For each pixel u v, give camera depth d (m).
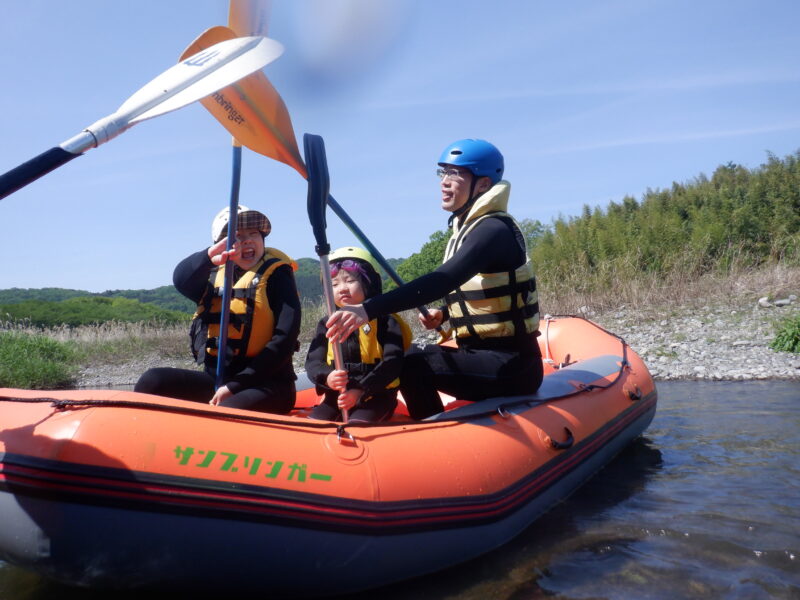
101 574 2.01
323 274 2.56
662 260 12.42
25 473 1.94
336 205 3.11
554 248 14.70
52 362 11.09
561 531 2.80
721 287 10.48
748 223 12.86
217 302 3.06
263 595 2.18
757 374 6.62
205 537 2.02
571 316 5.26
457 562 2.50
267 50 2.31
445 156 3.32
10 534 1.99
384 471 2.32
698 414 5.05
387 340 2.99
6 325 15.13
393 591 2.31
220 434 2.15
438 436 2.62
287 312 2.96
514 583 2.34
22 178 1.86
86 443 1.98
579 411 3.42
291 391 3.06
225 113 2.60
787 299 9.33
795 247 11.91
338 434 2.36
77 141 1.94
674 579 2.31
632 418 3.99
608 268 11.95
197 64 2.24
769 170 14.28
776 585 2.23
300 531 2.11
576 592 2.25
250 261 3.06
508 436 2.86
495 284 3.13
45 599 2.29
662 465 3.74
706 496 3.16
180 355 13.50
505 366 3.13
